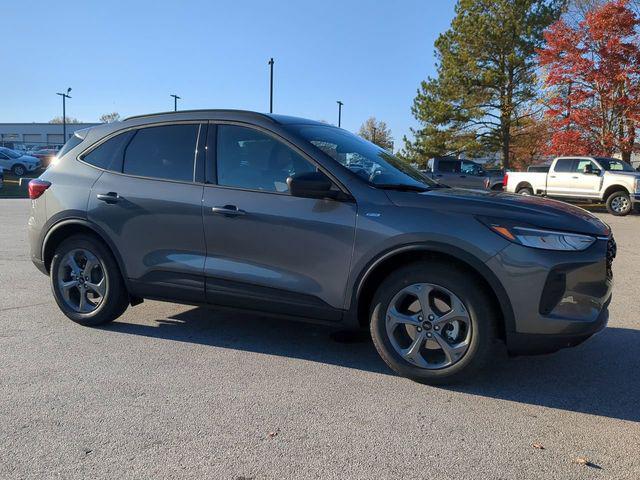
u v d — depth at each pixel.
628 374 4.01
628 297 6.38
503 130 31.31
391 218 3.67
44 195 4.91
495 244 3.43
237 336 4.74
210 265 4.22
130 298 4.84
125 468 2.72
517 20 28.67
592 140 22.06
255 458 2.82
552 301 3.42
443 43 31.77
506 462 2.81
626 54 20.86
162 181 4.43
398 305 3.79
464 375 3.62
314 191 3.76
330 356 4.29
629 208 17.67
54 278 4.92
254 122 4.23
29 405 3.39
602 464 2.81
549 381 3.86
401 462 2.80
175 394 3.57
